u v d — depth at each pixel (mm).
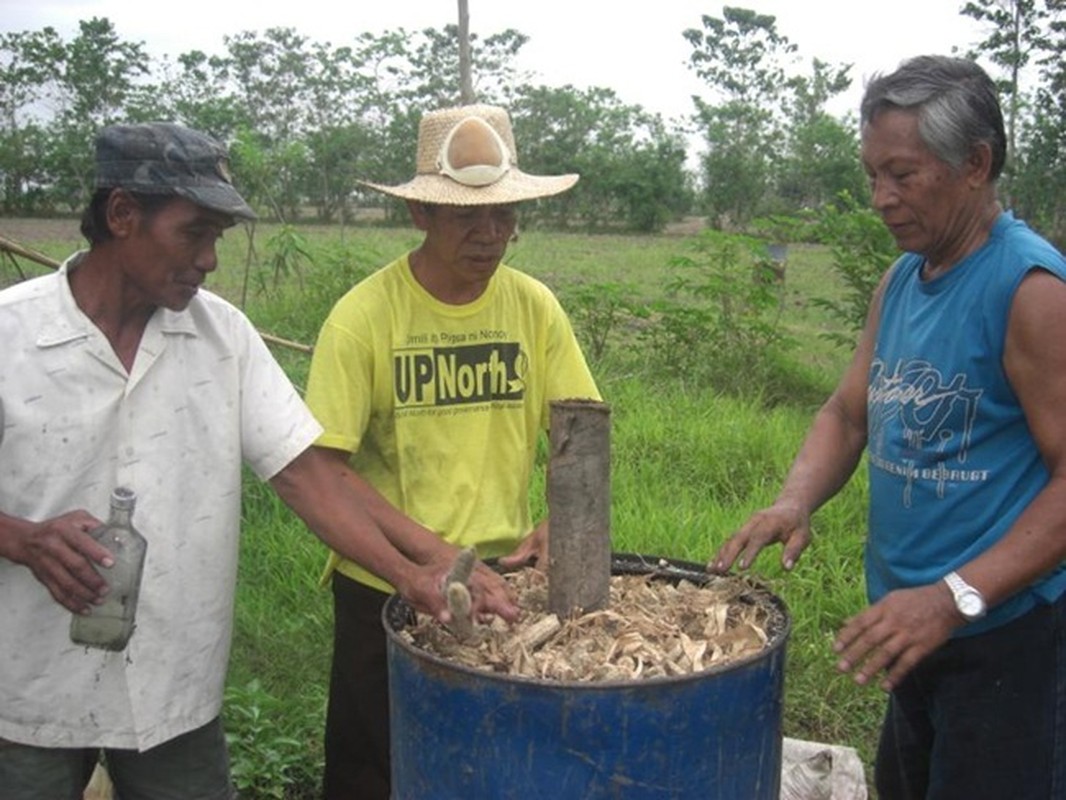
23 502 2197
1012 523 2316
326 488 2465
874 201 2346
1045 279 2205
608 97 46281
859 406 2789
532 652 2180
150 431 2250
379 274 2816
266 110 43469
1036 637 2355
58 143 32750
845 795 3283
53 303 2170
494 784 1987
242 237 24156
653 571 2627
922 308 2420
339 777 3090
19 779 2314
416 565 2426
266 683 4102
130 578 2174
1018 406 2293
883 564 2541
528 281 2943
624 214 39656
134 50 38906
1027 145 20891
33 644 2246
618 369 9008
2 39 36469
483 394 2838
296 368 7395
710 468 6363
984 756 2410
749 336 9219
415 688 2068
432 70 44125
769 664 2068
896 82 2264
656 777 1947
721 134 40500
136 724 2316
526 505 2996
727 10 48438
